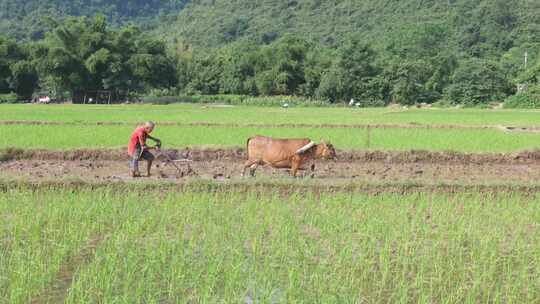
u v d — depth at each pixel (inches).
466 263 333.4
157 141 562.6
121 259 323.0
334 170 625.0
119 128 890.7
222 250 340.5
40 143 719.7
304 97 2642.7
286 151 524.1
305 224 404.5
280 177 541.0
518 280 308.3
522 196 493.7
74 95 2554.1
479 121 1142.3
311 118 1194.0
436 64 2650.1
